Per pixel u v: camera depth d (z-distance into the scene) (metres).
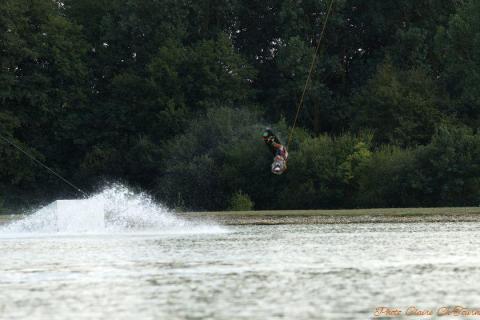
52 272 83.62
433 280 74.12
